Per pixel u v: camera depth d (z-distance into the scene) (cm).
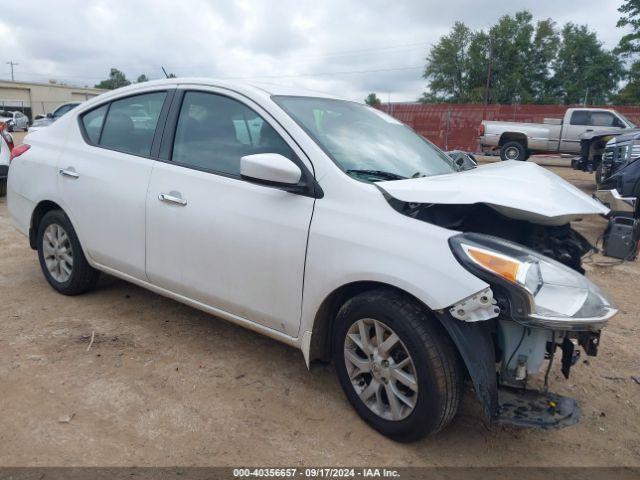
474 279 240
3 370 328
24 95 5753
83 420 284
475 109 2458
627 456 282
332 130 327
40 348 358
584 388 346
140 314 420
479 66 5622
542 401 264
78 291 442
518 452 279
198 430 281
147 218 359
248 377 335
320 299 286
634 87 4406
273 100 326
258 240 306
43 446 262
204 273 335
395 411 272
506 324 259
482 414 310
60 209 435
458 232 257
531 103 5569
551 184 301
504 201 254
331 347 312
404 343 261
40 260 457
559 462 273
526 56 5628
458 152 473
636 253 595
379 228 269
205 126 349
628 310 480
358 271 268
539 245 301
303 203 295
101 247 396
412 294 253
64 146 430
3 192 872
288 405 307
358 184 283
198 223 332
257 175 281
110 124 406
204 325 405
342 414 301
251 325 326
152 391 314
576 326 241
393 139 362
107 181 385
